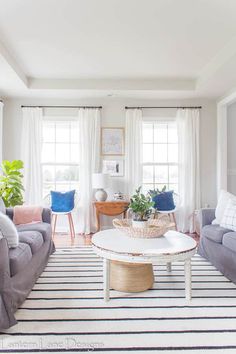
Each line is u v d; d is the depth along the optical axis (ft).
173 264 10.84
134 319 6.80
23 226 10.89
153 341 5.92
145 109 17.71
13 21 9.68
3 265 6.36
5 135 17.28
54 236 16.20
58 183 17.87
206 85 14.73
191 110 17.53
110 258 7.54
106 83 15.56
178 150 17.53
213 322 6.68
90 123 17.29
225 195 11.62
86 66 13.74
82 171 17.22
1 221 7.52
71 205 15.94
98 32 10.45
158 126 18.07
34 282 8.84
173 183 18.10
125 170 17.48
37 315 6.98
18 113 17.34
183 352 5.57
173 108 17.71
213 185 17.83
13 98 17.25
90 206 17.20
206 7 8.90
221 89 15.51
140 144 17.37
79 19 9.58
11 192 14.10
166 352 5.57
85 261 11.30
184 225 17.26
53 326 6.48
